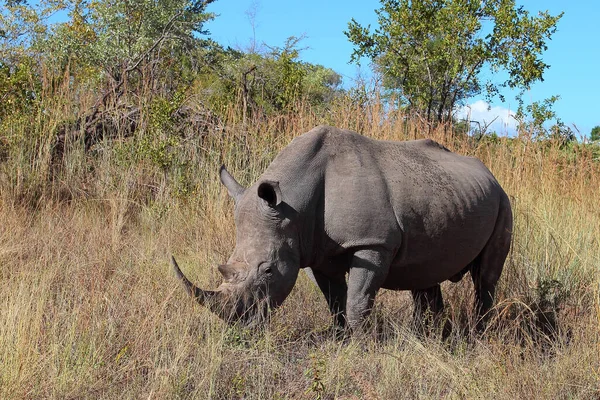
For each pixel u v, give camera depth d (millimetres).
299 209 5570
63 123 11500
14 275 6594
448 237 6023
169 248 8258
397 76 15586
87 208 9953
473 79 15297
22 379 4262
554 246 8008
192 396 4473
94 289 6137
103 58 17469
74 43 17797
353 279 5602
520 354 5516
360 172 5691
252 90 13227
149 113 11359
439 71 15375
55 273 6660
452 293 7230
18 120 11000
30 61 12562
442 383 4871
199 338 5230
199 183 10273
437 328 6125
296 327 6102
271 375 4855
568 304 6852
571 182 9750
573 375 4980
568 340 6109
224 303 5266
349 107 10570
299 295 6777
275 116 11484
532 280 7453
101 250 7680
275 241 5504
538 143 10367
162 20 20000
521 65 14828
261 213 5531
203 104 12211
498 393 4641
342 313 6074
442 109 15008
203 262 7457
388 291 7176
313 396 4602
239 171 10195
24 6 20469
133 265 7359
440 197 5965
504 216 6680
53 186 10281
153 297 6016
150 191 10594
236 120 11250
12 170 10312
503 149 10242
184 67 17484
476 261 6754
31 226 9086
